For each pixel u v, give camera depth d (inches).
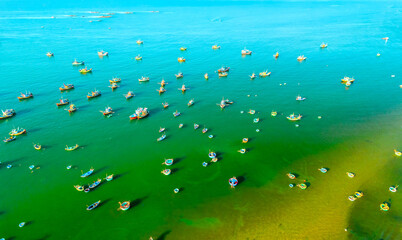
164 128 3516.2
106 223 2140.7
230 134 3339.1
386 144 3043.8
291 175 2571.4
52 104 4229.8
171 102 4274.1
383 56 6230.3
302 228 2043.6
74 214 2229.3
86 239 2018.9
